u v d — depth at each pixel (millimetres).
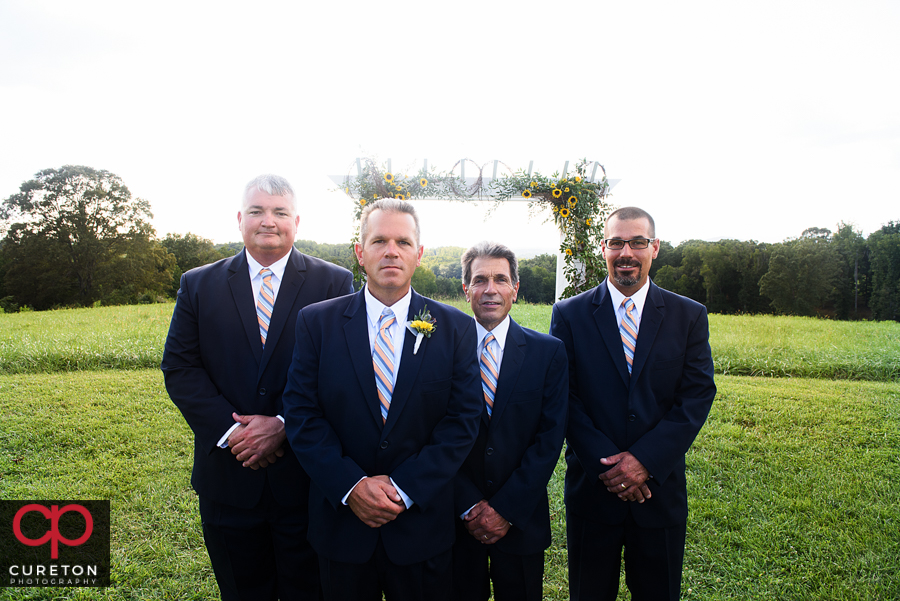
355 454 1872
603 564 2141
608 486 2014
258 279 2357
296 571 2221
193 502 3580
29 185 32688
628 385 2176
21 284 32219
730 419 5586
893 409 5941
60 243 32500
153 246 35844
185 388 2188
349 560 1778
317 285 2432
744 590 2678
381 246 1905
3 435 4855
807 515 3449
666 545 2055
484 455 2070
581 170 5969
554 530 3301
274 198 2277
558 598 2676
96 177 34031
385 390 1924
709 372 2225
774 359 8477
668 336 2225
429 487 1765
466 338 2055
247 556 2227
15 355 8188
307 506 2215
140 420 5383
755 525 3297
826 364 8109
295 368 1970
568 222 6074
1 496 3664
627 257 2191
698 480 4023
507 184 6094
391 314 1989
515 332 2207
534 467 1977
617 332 2250
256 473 2145
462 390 1961
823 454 4570
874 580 2730
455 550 2111
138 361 8164
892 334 11508
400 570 1809
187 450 4566
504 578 2027
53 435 4891
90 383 6840
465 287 2328
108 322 12602
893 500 3686
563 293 6270
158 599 2590
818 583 2717
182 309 2287
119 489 3764
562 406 2117
